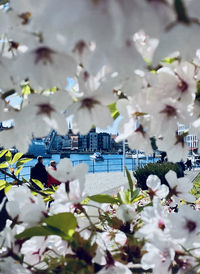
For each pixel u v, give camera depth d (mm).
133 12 396
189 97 735
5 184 1358
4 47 641
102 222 1018
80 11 378
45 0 394
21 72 551
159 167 10281
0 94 713
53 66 555
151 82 666
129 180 1107
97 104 683
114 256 805
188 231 808
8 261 734
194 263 830
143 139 857
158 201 882
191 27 421
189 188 1149
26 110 686
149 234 816
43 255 810
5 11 555
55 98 684
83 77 649
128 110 805
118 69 493
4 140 792
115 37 411
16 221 833
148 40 587
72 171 809
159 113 753
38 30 447
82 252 733
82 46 536
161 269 796
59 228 729
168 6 412
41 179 6992
